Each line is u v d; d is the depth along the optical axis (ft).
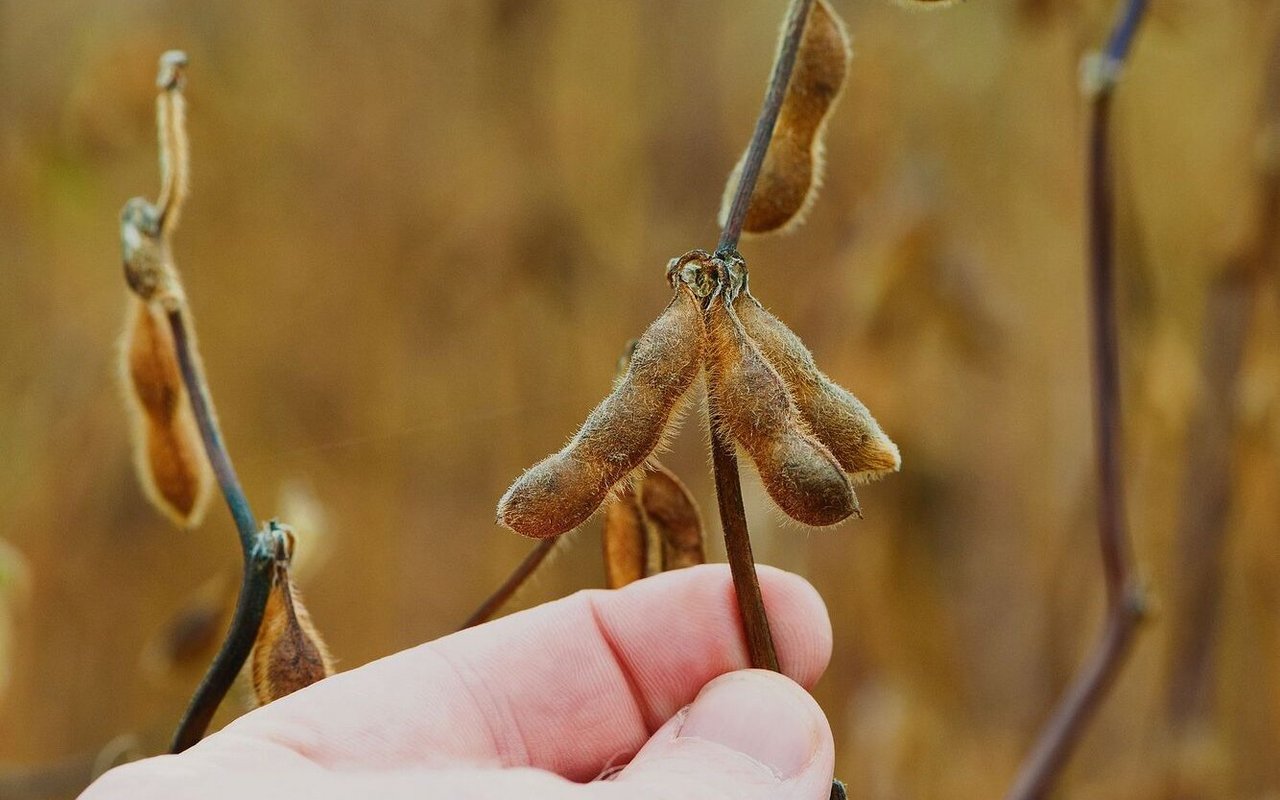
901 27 3.00
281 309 3.50
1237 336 2.31
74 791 2.19
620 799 1.66
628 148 3.46
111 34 3.22
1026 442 3.17
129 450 3.27
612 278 3.40
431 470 3.36
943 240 2.74
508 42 3.44
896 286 2.72
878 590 2.91
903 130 2.97
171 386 1.74
